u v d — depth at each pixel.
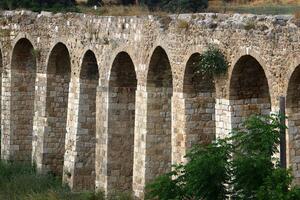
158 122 52.56
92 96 59.06
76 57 59.12
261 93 46.12
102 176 56.66
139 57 52.84
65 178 59.78
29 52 66.50
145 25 52.06
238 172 35.19
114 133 56.22
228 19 46.12
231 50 45.34
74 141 59.19
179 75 49.41
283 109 37.53
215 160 35.59
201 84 49.38
